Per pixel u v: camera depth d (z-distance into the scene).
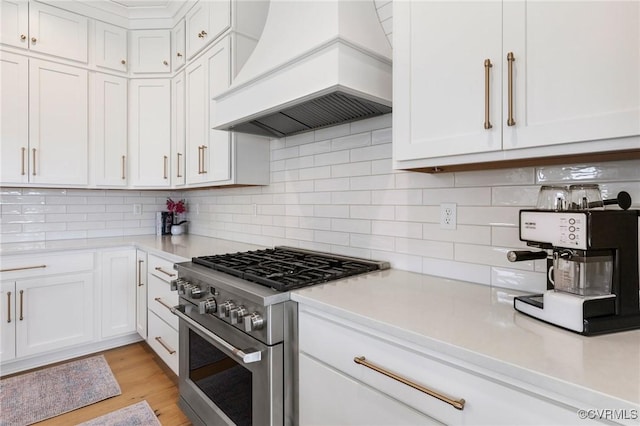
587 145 0.83
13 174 2.43
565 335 0.81
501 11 0.96
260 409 1.25
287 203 2.24
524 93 0.92
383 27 1.62
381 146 1.69
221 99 1.89
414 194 1.56
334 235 1.93
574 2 0.83
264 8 2.31
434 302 1.09
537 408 0.66
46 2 2.54
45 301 2.44
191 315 1.70
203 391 1.65
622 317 0.83
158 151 2.93
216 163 2.33
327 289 1.26
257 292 1.24
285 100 1.46
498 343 0.76
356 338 1.00
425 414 0.84
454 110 1.07
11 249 2.37
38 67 2.52
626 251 0.84
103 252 2.67
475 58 1.02
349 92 1.33
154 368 2.46
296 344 1.24
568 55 0.84
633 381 0.60
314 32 1.38
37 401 2.04
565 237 0.85
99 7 2.75
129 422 1.85
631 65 0.75
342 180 1.88
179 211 3.40
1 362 2.28
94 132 2.77
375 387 0.96
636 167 1.00
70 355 2.60
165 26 2.91
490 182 1.32
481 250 1.35
